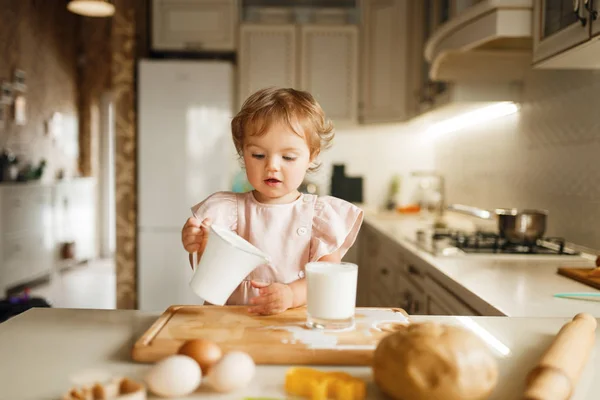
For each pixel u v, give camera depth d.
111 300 4.35
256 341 0.64
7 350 0.65
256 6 3.73
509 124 2.42
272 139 0.92
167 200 3.31
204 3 3.52
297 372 0.55
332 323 0.70
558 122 1.95
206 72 3.30
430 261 1.62
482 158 2.81
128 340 0.70
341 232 1.03
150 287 3.32
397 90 3.47
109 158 6.61
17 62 4.97
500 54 2.04
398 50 3.45
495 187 2.61
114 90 3.34
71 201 5.62
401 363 0.50
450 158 3.45
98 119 6.60
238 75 3.63
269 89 0.99
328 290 0.70
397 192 3.86
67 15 6.07
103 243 6.64
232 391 0.53
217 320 0.74
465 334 0.52
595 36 1.24
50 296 4.46
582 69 1.78
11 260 4.37
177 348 0.62
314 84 3.65
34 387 0.54
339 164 3.88
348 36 3.64
